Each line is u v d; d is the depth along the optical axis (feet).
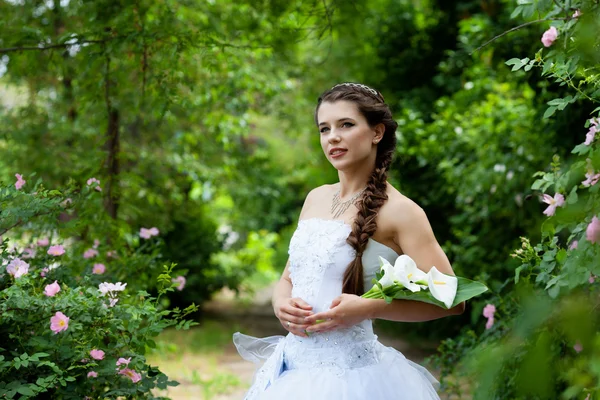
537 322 7.88
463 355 13.97
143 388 10.02
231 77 24.61
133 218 23.65
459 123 24.35
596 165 7.10
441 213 28.27
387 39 33.01
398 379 7.91
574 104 13.53
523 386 7.52
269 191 34.88
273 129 40.60
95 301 9.89
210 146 29.99
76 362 9.75
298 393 7.62
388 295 7.40
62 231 12.94
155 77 14.56
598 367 6.20
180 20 17.94
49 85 26.18
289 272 8.95
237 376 21.85
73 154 25.29
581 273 7.20
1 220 10.26
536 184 8.28
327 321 7.61
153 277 14.10
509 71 18.39
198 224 35.12
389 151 8.41
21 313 9.52
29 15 17.98
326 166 32.09
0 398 8.62
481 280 15.44
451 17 32.14
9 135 25.03
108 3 14.60
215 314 36.24
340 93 8.13
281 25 20.51
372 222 7.84
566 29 8.38
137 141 27.22
